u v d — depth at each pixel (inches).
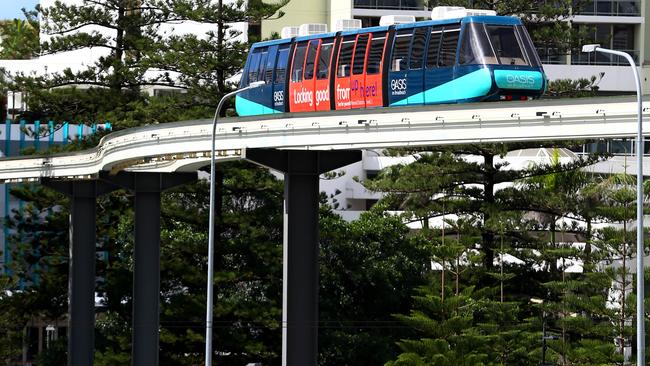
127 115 4825.3
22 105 6220.5
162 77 5629.9
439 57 3329.2
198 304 4375.0
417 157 5073.8
